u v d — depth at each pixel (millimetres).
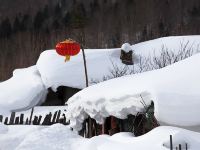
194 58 6941
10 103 22828
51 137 6812
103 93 7855
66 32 57281
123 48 25547
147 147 5031
